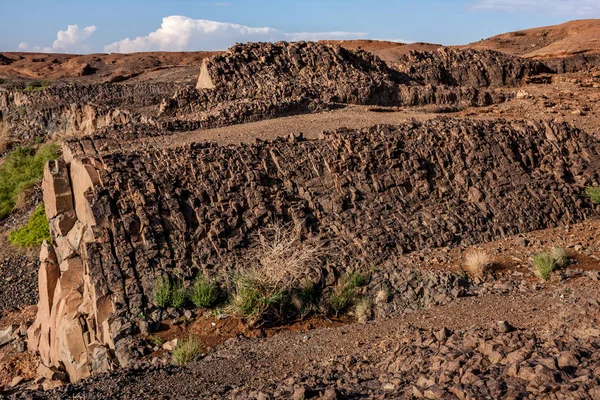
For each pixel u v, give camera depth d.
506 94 31.73
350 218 15.59
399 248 14.77
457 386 5.42
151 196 14.52
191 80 52.34
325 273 13.65
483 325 8.92
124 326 12.16
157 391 7.98
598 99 30.34
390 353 7.95
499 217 16.45
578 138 20.31
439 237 15.43
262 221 15.01
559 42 60.41
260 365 9.16
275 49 32.28
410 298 12.82
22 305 21.95
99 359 11.75
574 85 35.41
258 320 12.31
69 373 13.02
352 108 27.28
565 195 17.70
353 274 13.52
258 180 15.77
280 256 13.39
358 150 17.22
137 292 12.89
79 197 15.43
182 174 15.39
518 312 9.80
